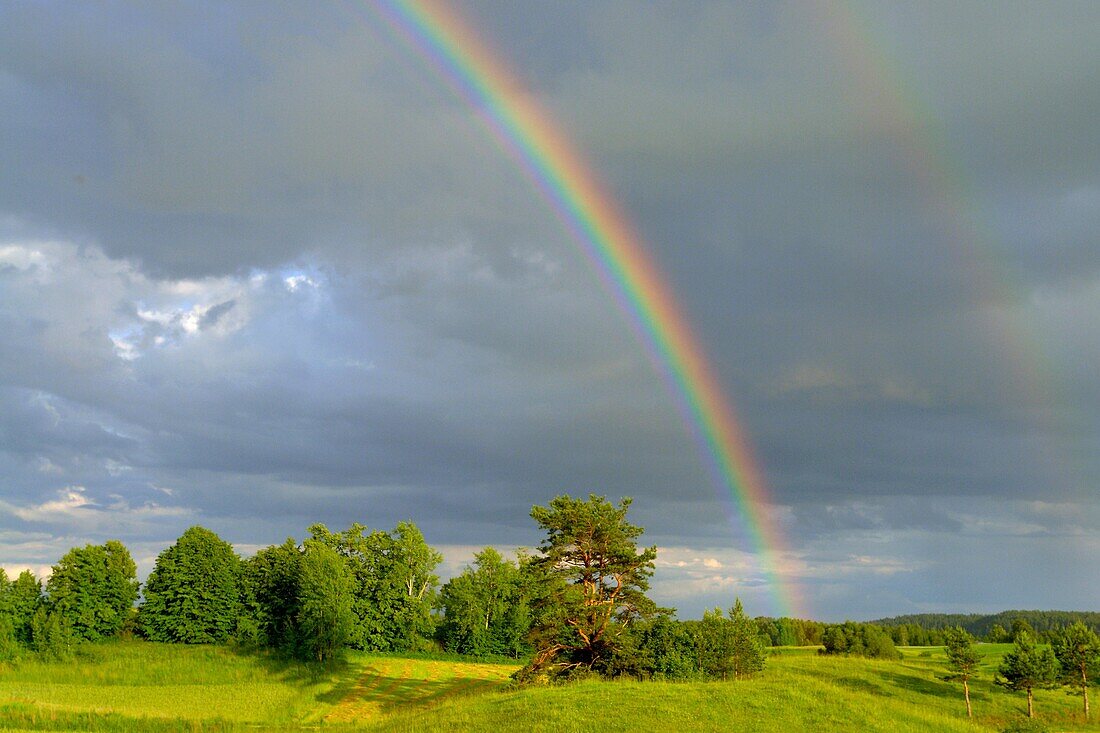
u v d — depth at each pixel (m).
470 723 35.66
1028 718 74.88
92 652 107.38
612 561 56.81
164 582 117.31
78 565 114.50
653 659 55.84
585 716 34.78
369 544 129.75
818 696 38.78
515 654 130.38
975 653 85.06
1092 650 83.44
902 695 85.75
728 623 72.75
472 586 131.88
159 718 58.72
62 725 53.81
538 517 57.16
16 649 103.56
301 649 110.62
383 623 126.19
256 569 122.56
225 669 102.00
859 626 130.50
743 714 35.12
